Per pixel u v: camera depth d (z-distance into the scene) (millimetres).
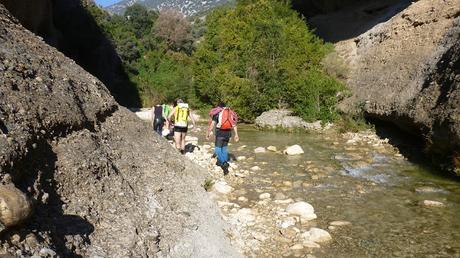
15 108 4949
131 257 4398
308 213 7691
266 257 5930
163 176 7250
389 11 24734
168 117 14688
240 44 23734
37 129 5066
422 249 6293
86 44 32625
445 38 13883
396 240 6625
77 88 7375
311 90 19391
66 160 5227
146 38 47219
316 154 13445
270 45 21938
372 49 20750
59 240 4008
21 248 3459
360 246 6391
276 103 21312
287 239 6570
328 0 31922
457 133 10055
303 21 25672
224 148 10750
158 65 39344
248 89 21438
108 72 33844
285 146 14938
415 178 10406
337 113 18922
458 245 6418
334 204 8430
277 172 10992
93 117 7055
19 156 4246
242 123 21812
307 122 19000
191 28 59906
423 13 17422
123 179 6066
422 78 13742
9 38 6883
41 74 6375
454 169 10383
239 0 28734
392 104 15289
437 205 8258
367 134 16766
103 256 4207
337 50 24172
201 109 25266
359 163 12000
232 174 10492
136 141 8070
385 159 12648
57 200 4625
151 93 33156
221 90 22312
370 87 18312
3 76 5336
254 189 9422
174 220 5742
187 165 8773
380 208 8172
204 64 25297
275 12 25828
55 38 24266
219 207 7660
